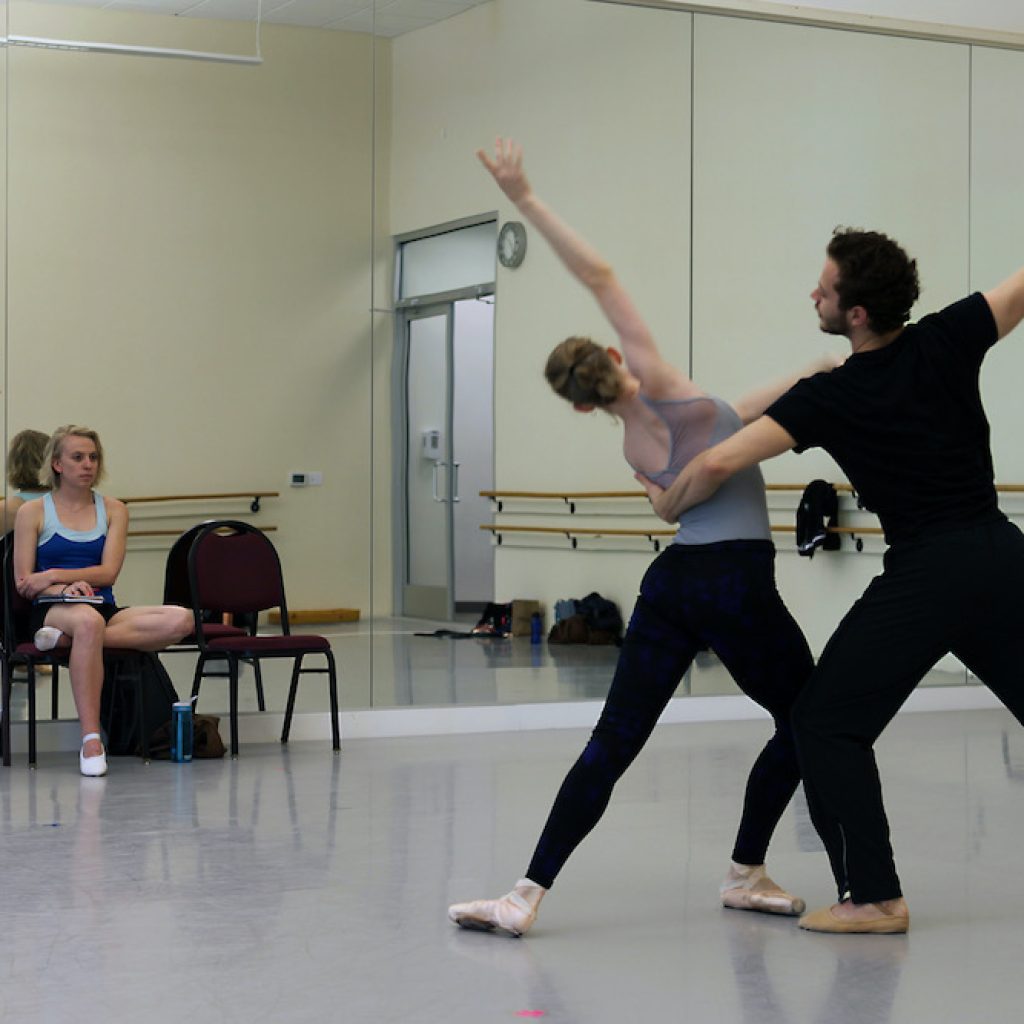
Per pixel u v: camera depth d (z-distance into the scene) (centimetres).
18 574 574
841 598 772
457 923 336
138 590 628
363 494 668
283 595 632
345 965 307
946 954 315
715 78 750
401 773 553
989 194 814
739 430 329
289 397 656
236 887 374
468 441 690
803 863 400
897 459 313
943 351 313
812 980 297
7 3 611
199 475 640
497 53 696
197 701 627
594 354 328
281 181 655
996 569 311
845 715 321
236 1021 272
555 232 323
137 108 632
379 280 673
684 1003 282
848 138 780
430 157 684
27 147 614
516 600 697
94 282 625
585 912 352
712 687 730
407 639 675
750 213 759
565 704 702
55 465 586
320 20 661
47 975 300
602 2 722
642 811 477
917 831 443
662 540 726
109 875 387
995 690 323
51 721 606
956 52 804
